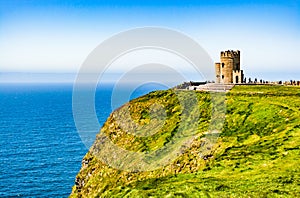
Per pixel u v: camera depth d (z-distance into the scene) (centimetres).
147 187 4244
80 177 7300
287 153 4438
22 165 15225
